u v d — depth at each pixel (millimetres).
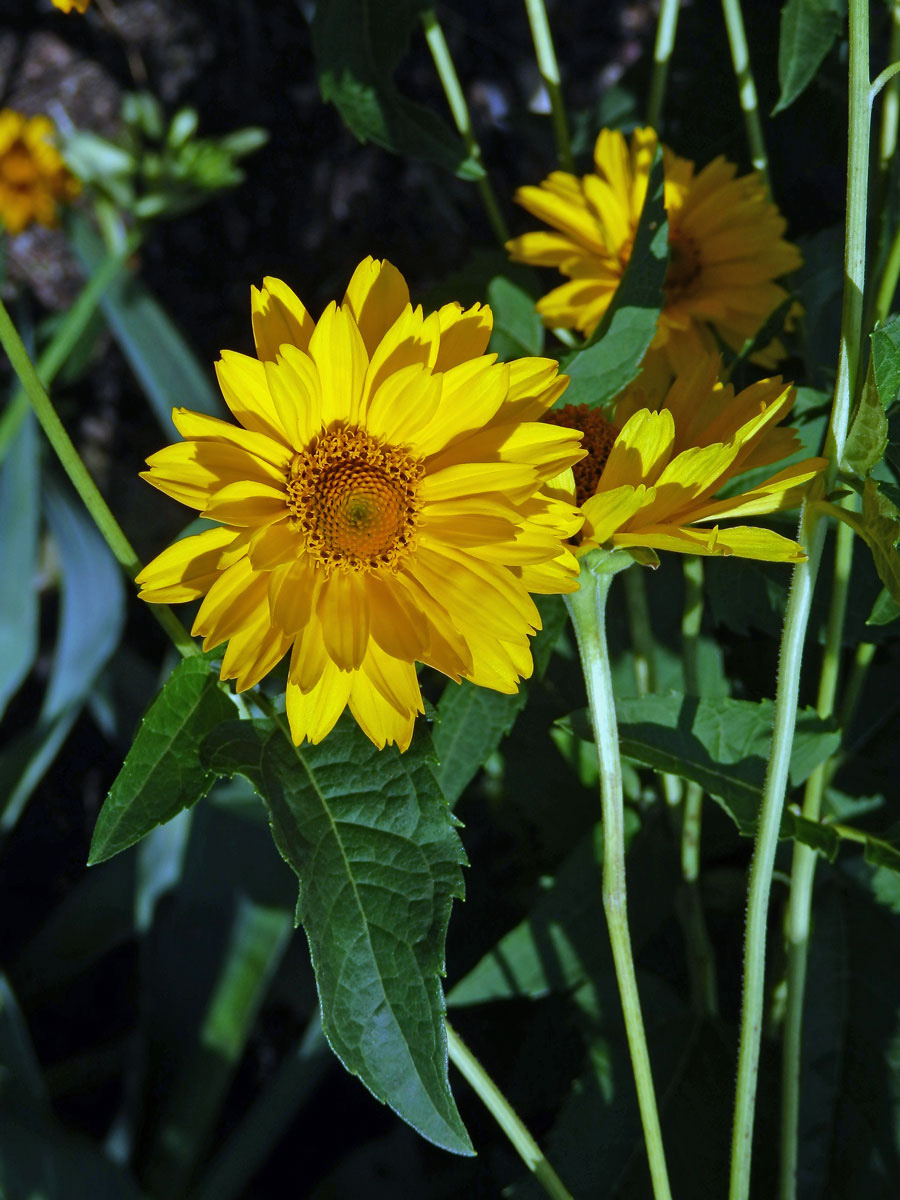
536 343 492
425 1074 390
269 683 532
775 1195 478
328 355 382
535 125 658
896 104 493
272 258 858
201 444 384
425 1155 592
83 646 645
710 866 537
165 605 408
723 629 545
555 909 494
